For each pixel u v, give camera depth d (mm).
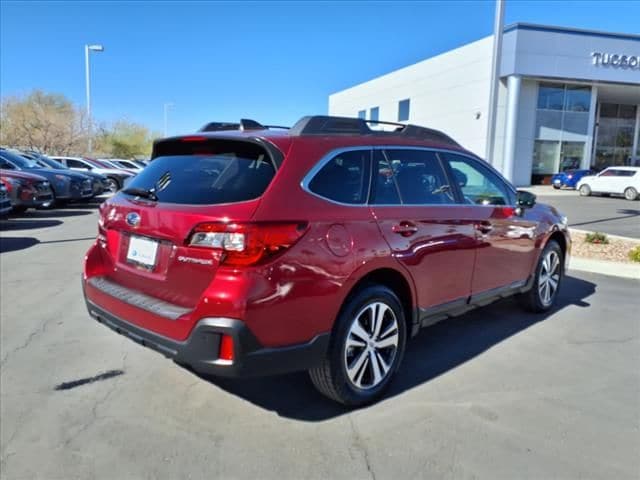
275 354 2799
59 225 12133
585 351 4359
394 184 3564
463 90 32438
